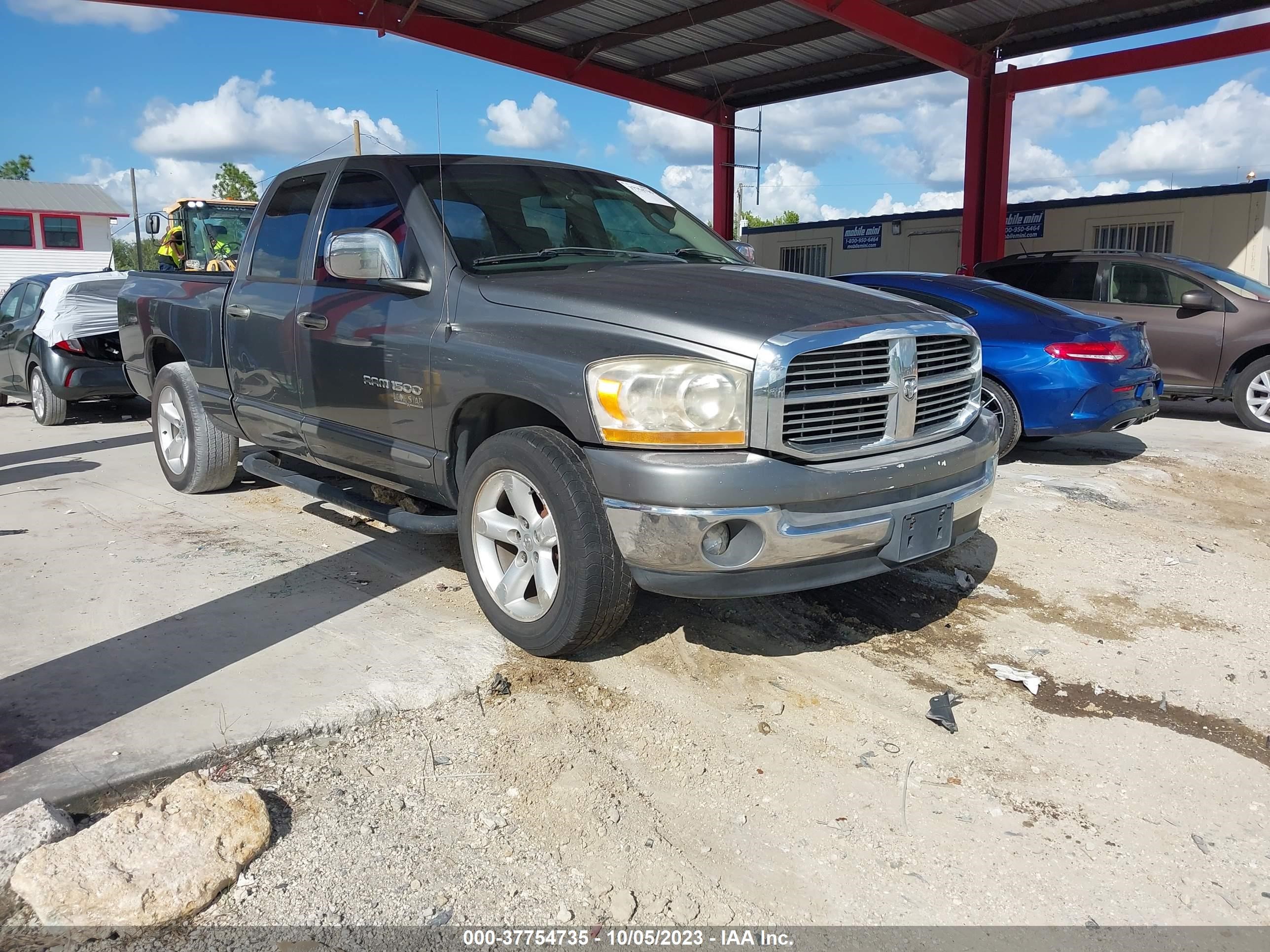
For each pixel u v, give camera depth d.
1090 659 3.86
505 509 3.73
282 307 4.62
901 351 3.33
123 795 2.72
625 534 3.12
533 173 4.56
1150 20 15.08
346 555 4.79
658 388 3.03
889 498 3.31
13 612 3.99
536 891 2.41
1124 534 5.51
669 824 2.70
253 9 12.16
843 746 3.13
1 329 9.94
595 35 16.72
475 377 3.52
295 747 2.99
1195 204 17.73
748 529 3.06
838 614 4.20
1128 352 7.04
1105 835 2.72
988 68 16.64
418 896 2.37
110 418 9.84
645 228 4.64
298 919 2.27
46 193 41.56
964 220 17.28
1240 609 4.41
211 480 5.92
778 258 24.83
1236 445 8.36
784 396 3.02
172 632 3.78
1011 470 7.14
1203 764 3.11
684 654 3.72
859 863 2.56
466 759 2.97
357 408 4.20
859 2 14.02
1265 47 14.09
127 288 6.40
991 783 2.96
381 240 3.81
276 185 5.08
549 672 3.52
